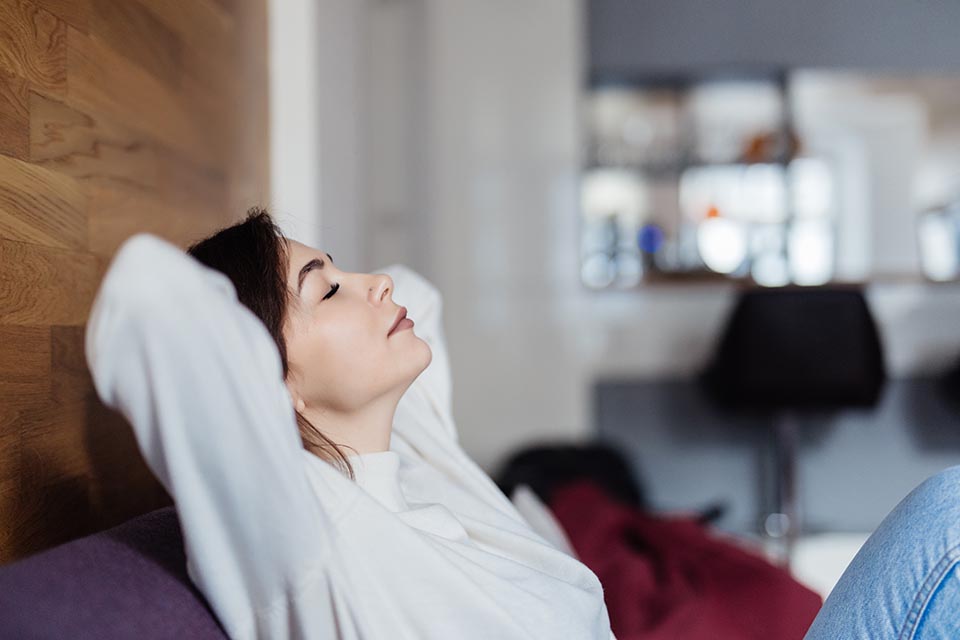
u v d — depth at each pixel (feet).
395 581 3.23
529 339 14.01
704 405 13.58
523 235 14.14
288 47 8.38
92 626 2.60
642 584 6.77
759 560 7.30
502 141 14.21
